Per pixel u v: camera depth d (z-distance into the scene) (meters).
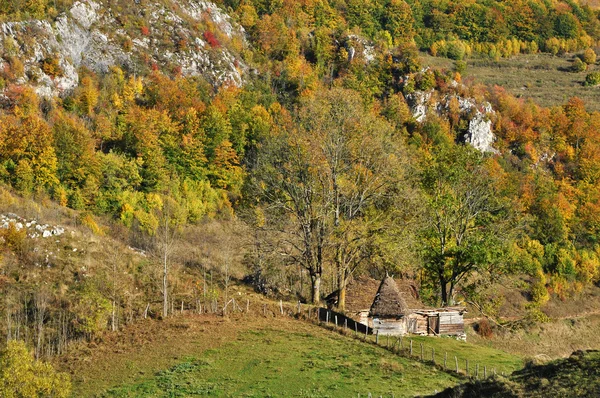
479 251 59.31
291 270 72.19
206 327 51.78
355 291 60.03
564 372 32.44
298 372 42.34
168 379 42.59
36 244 63.94
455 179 65.12
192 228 92.81
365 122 63.19
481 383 33.50
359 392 38.44
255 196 66.00
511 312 86.25
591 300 97.31
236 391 39.88
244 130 124.38
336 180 60.97
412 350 48.12
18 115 112.62
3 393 36.59
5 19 131.75
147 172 104.50
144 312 54.97
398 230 58.84
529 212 109.94
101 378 43.81
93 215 89.75
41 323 50.84
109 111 124.19
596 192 126.81
